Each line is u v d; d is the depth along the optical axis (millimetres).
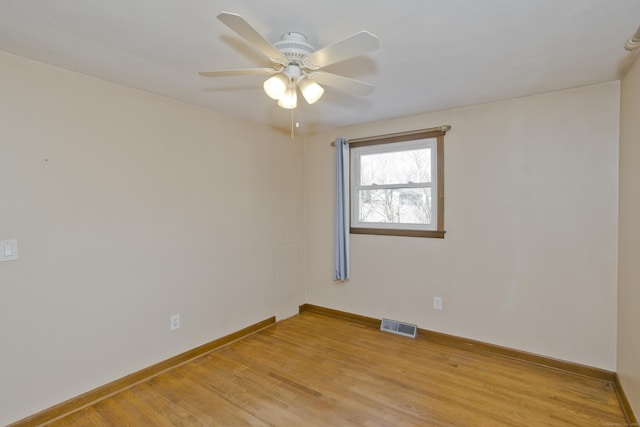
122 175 2490
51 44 1876
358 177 3854
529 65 2184
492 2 1489
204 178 3068
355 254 3848
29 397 2039
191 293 2957
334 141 3969
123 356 2488
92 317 2322
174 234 2828
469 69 2242
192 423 2062
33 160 2062
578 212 2613
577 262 2623
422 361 2857
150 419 2104
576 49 1957
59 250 2170
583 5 1519
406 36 1791
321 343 3252
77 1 1470
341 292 3977
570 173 2641
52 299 2139
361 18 1608
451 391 2395
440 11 1556
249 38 1471
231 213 3318
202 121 3051
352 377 2598
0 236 1940
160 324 2727
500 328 2965
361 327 3680
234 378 2596
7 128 1969
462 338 3150
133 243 2555
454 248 3182
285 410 2188
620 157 2398
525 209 2830
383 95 2758
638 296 1920
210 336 3107
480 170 3029
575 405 2215
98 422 2078
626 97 2254
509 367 2738
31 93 2057
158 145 2717
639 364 1879
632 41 1785
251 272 3531
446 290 3238
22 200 2020
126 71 2250
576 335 2631
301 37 1741
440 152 3223
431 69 2238
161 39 1827
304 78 1839
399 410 2178
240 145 3414
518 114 2844
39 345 2082
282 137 3924
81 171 2273
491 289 3000
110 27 1700
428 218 3393
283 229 3938
